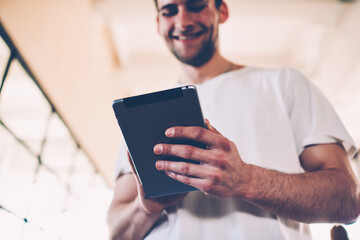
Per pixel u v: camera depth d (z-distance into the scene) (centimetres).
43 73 254
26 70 232
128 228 66
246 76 79
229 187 49
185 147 48
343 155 63
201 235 59
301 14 440
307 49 549
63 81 303
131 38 547
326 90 564
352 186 58
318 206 53
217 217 60
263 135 66
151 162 53
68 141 335
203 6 84
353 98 539
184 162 48
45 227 273
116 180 79
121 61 599
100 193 456
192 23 82
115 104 49
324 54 523
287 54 589
